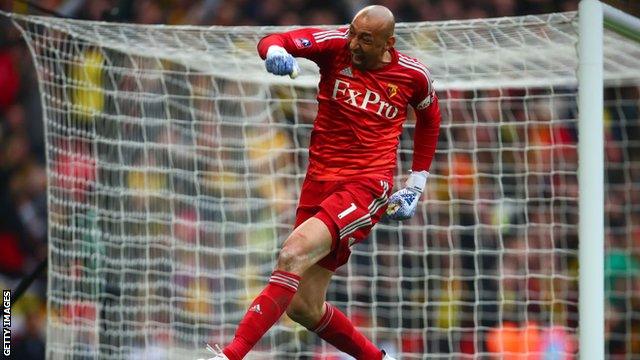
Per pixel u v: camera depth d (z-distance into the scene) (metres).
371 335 26.81
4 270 27.62
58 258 23.64
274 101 25.56
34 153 28.17
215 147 25.55
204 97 24.25
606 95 27.75
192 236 25.14
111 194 24.31
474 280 27.17
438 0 28.33
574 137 27.27
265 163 26.17
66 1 28.34
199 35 21.52
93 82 24.28
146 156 24.67
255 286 25.47
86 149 24.16
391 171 15.52
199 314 25.08
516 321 26.88
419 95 15.53
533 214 27.45
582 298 17.48
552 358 25.59
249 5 28.69
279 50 13.84
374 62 14.85
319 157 15.41
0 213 28.02
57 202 23.73
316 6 28.56
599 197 17.41
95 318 24.02
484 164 27.38
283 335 25.89
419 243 27.34
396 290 27.27
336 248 14.94
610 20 17.69
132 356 24.31
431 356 25.03
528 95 25.23
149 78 24.75
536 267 27.30
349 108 15.05
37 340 27.11
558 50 20.75
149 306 24.61
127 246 24.42
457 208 27.20
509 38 20.06
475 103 27.16
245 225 25.55
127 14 28.75
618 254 27.50
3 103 28.19
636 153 27.66
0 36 28.09
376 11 14.55
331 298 27.20
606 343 27.33
